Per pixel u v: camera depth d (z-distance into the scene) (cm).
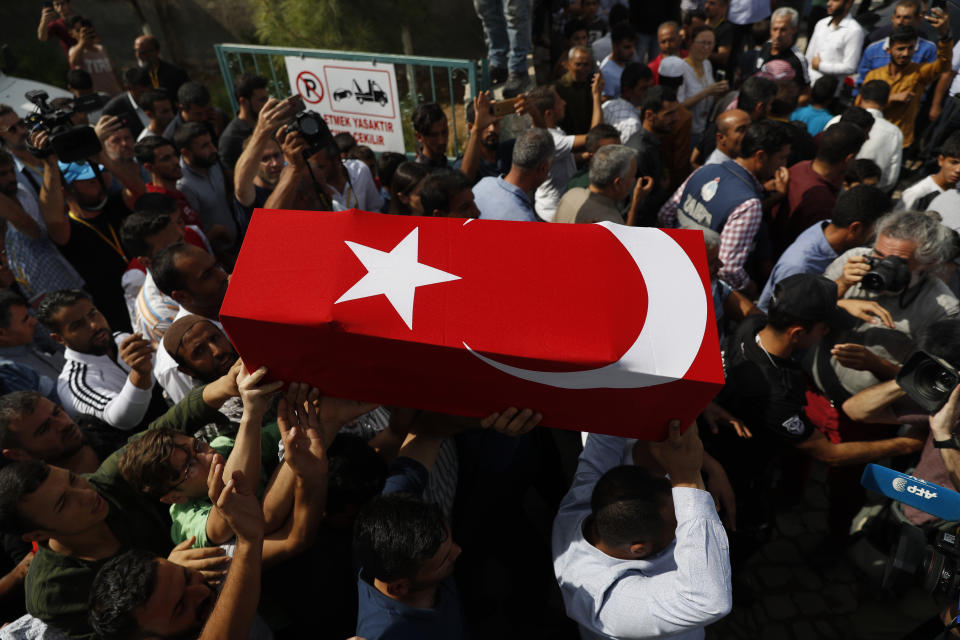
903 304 286
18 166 454
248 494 171
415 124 461
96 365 313
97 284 427
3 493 188
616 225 168
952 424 212
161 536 229
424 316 149
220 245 460
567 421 168
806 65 640
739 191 365
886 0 871
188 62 961
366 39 726
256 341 158
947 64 605
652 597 186
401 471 210
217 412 232
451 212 326
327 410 178
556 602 318
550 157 370
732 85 789
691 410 154
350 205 427
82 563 207
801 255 334
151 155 417
